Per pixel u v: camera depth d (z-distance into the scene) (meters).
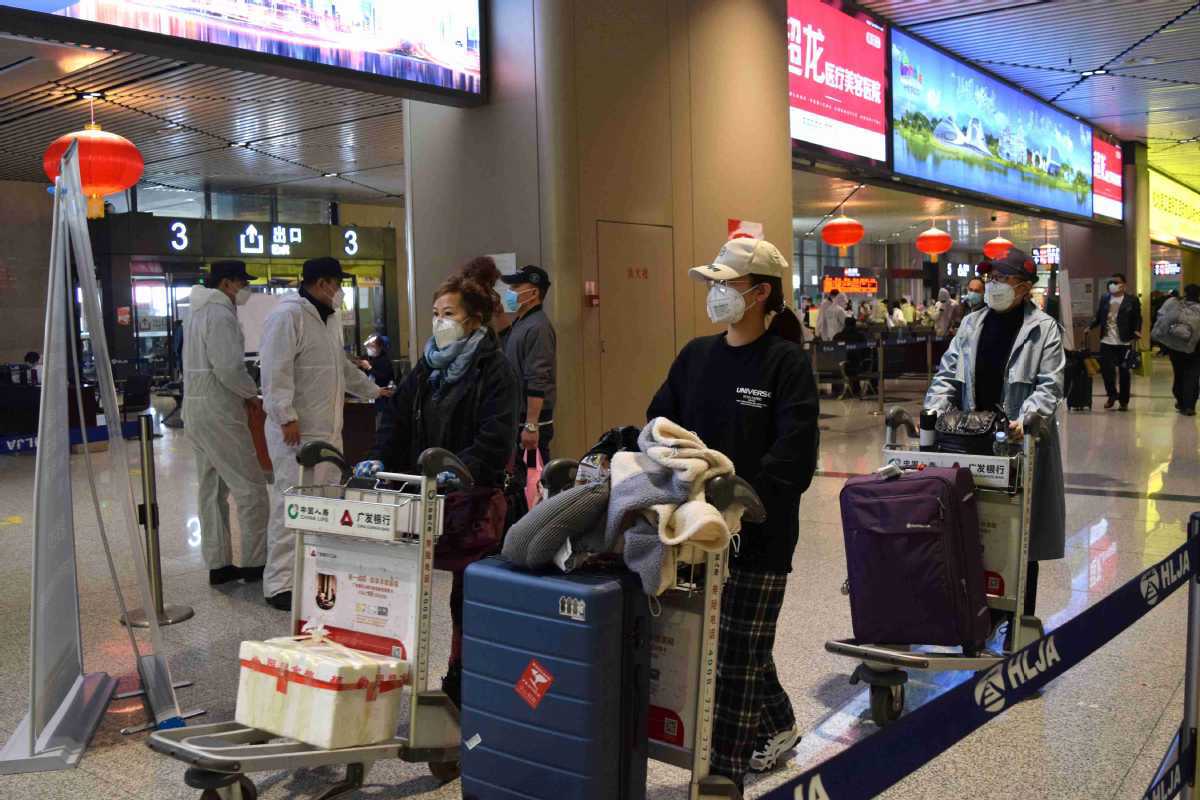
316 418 4.91
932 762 3.17
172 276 17.09
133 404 14.09
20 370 12.65
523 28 6.47
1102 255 21.73
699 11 7.57
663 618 2.59
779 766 3.21
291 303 4.83
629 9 6.92
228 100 11.16
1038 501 4.05
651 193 7.13
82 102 11.16
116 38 4.67
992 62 14.05
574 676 2.29
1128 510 6.98
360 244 20.11
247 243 18.19
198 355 5.42
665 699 2.58
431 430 3.39
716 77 7.75
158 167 15.93
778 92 8.41
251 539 5.57
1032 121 16.27
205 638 4.61
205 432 5.43
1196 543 2.36
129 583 5.64
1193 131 20.12
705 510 2.32
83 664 4.21
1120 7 11.31
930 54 12.74
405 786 3.09
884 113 11.59
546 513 2.40
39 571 3.31
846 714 3.62
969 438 3.89
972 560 3.51
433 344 3.38
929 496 3.41
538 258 6.50
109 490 8.71
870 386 17.06
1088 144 19.03
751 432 2.88
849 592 3.57
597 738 2.28
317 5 5.55
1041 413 3.90
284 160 15.35
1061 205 17.73
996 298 4.16
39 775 3.21
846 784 1.64
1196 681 2.38
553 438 6.42
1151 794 2.30
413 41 6.12
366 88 6.01
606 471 2.62
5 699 3.92
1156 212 24.14
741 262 2.90
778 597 2.86
